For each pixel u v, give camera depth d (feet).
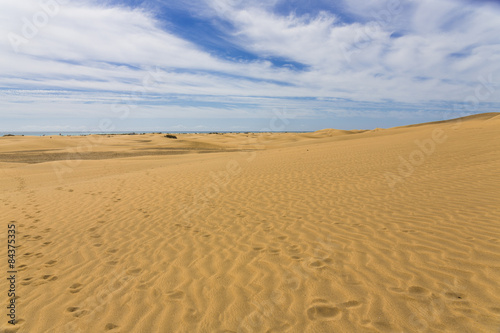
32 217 24.31
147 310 10.69
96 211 25.54
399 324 9.00
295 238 16.63
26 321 10.35
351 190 26.68
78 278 13.44
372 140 90.68
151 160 90.33
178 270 13.78
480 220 16.10
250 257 14.64
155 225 20.93
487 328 8.43
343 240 15.69
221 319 9.95
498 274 10.87
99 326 9.93
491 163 30.60
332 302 10.40
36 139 188.24
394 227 16.66
